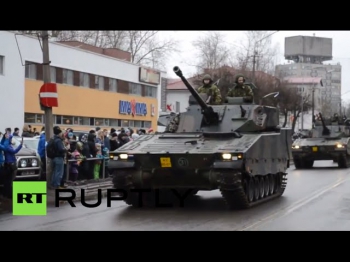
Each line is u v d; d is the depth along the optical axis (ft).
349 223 37.35
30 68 112.47
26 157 51.96
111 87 145.48
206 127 50.88
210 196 55.47
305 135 111.04
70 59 126.31
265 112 53.62
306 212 42.91
